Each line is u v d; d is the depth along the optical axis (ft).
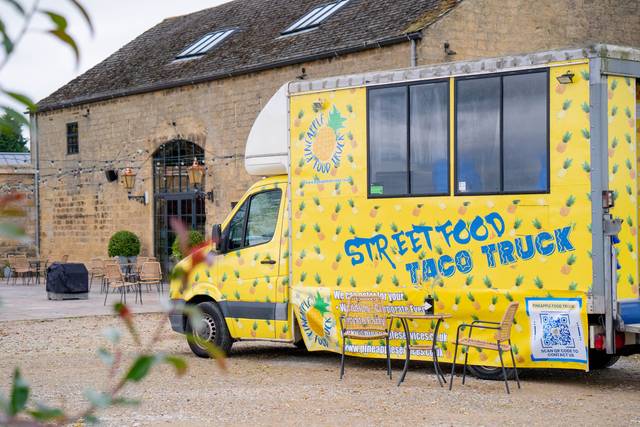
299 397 28.60
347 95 33.73
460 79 31.12
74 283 67.82
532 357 29.32
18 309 59.57
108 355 6.54
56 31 5.49
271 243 35.65
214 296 36.99
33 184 99.40
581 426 24.06
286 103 35.53
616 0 65.21
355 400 27.99
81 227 92.73
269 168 36.35
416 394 28.96
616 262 28.50
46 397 29.12
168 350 40.45
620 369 34.45
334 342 33.73
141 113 84.17
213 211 76.18
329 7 73.05
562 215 28.91
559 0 62.64
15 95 5.72
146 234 84.12
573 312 28.55
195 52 82.17
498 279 30.01
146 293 72.69
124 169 86.43
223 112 74.69
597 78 28.60
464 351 30.78
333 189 33.91
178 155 80.64
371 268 32.76
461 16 58.34
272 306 35.35
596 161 28.50
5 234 5.92
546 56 29.43
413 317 30.35
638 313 29.04
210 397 28.76
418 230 31.76
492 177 30.32
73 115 93.09
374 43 59.31
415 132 32.07
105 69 94.79
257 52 72.79
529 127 29.68
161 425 24.73
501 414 25.68
